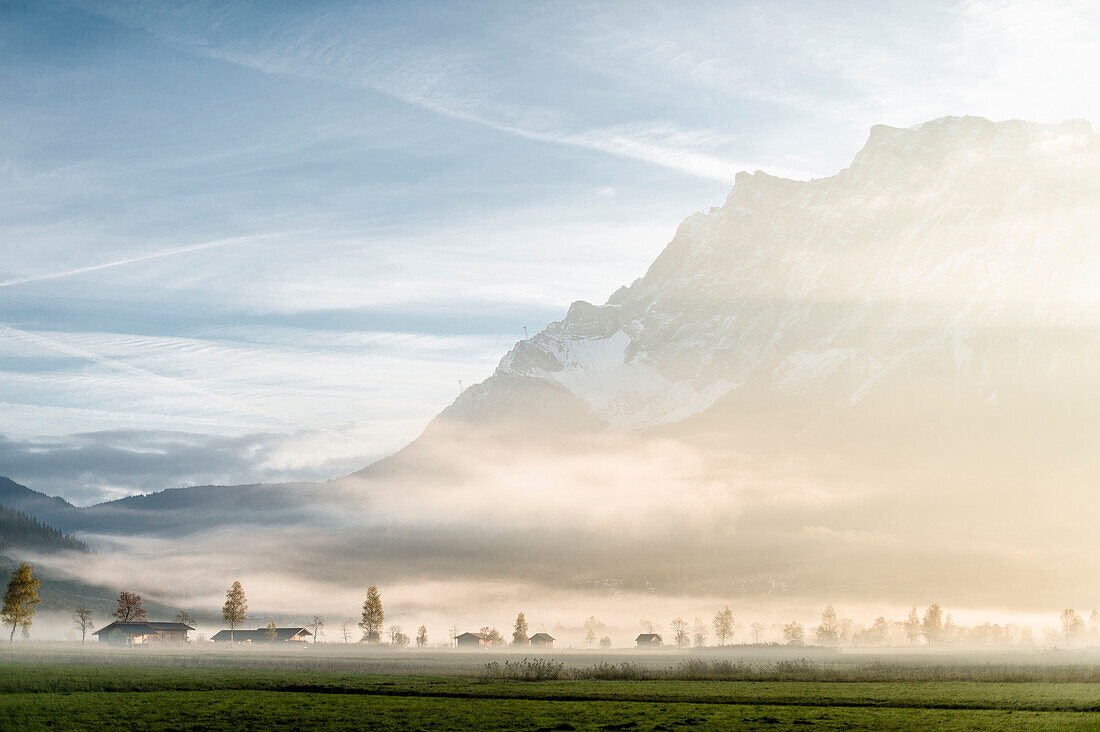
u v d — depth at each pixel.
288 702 95.88
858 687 111.69
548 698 101.50
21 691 104.00
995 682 116.44
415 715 86.69
